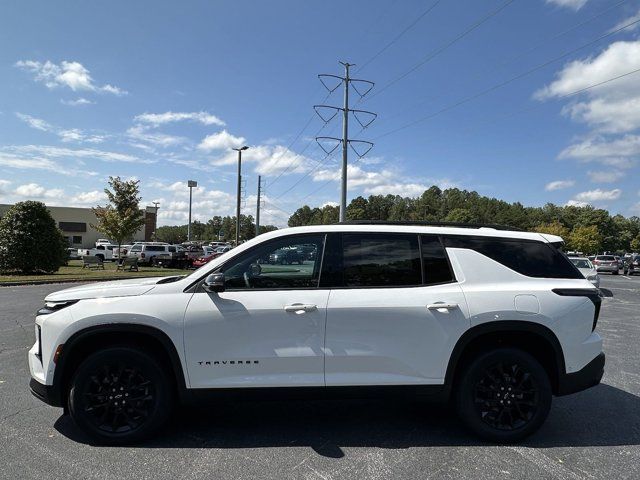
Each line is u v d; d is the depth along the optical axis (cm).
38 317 405
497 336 415
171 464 355
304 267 407
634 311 1340
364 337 392
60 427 426
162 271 3145
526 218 12281
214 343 385
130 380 392
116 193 3359
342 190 3600
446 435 418
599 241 10175
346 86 3591
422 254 416
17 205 2408
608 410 488
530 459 371
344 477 338
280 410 481
